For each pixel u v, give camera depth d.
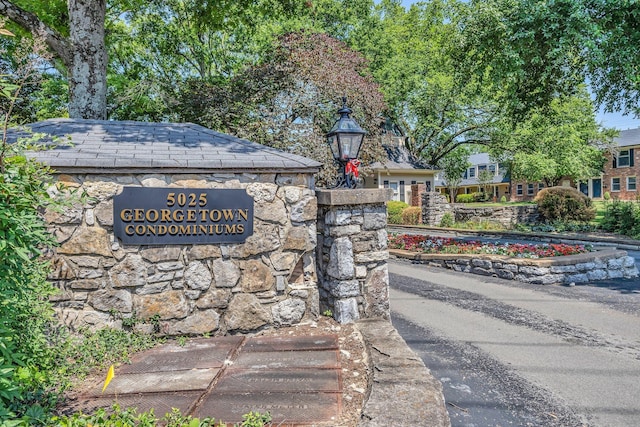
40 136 2.29
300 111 12.88
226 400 2.67
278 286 4.36
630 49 8.74
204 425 2.27
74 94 7.57
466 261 9.00
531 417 2.94
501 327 5.08
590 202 18.19
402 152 26.11
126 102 12.91
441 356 4.14
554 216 18.20
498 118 21.66
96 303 3.79
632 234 14.55
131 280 3.88
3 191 1.96
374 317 4.66
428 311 5.82
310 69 12.77
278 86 12.79
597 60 9.02
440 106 22.42
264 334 4.18
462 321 5.34
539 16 9.04
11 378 2.19
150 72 16.81
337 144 5.20
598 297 6.59
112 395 2.75
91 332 3.73
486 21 10.11
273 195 4.36
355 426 2.35
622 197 31.03
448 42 15.16
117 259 3.85
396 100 21.91
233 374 3.11
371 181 25.30
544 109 12.42
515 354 4.18
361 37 20.55
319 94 12.88
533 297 6.61
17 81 2.47
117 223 3.85
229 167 4.16
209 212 4.12
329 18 20.16
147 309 3.92
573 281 7.81
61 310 3.69
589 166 26.56
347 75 13.55
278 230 4.38
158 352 3.62
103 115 7.75
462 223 19.50
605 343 4.48
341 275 4.51
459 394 3.31
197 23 11.11
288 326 4.38
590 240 13.53
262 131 11.87
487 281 7.96
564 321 5.31
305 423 2.39
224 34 18.34
